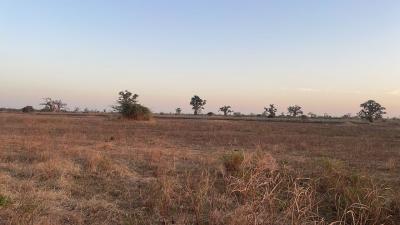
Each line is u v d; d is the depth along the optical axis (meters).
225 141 24.95
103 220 8.00
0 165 12.90
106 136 25.80
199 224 7.81
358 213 8.35
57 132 28.31
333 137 31.56
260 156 13.05
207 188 9.33
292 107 111.31
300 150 20.86
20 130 29.34
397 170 14.47
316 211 8.77
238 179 9.76
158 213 8.41
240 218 7.44
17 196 8.96
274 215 7.80
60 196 9.32
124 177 11.78
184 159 15.65
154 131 32.94
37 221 7.48
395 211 8.82
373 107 90.31
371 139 30.19
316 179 11.01
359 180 10.52
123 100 53.06
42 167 12.02
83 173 12.04
